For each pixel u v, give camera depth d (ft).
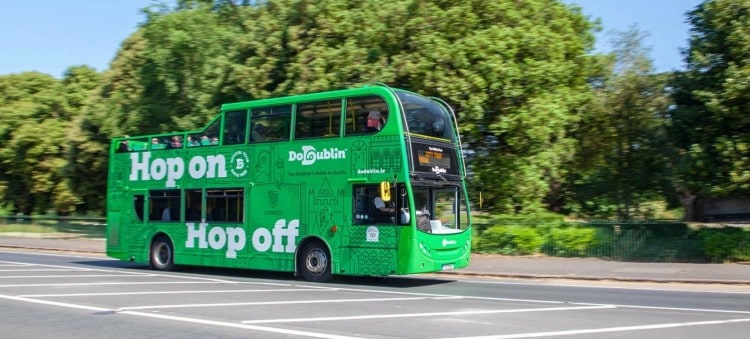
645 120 89.71
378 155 51.34
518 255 73.51
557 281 57.11
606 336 29.45
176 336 30.12
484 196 82.23
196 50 99.76
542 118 73.41
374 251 51.34
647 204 117.60
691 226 68.18
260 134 58.65
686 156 64.80
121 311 37.32
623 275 57.00
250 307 38.86
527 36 74.95
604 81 93.30
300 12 80.38
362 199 52.34
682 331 30.83
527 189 80.69
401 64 73.31
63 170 131.95
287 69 78.69
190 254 62.95
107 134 119.14
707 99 62.75
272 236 57.11
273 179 57.36
